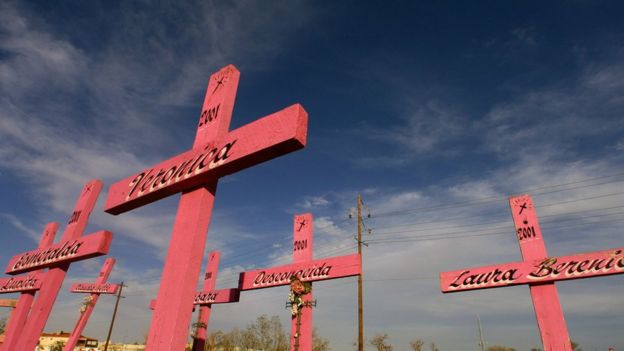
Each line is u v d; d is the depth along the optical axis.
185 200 5.69
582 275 15.45
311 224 21.09
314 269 19.25
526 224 18.02
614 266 14.86
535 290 16.56
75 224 11.95
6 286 14.41
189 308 4.84
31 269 12.88
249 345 50.25
